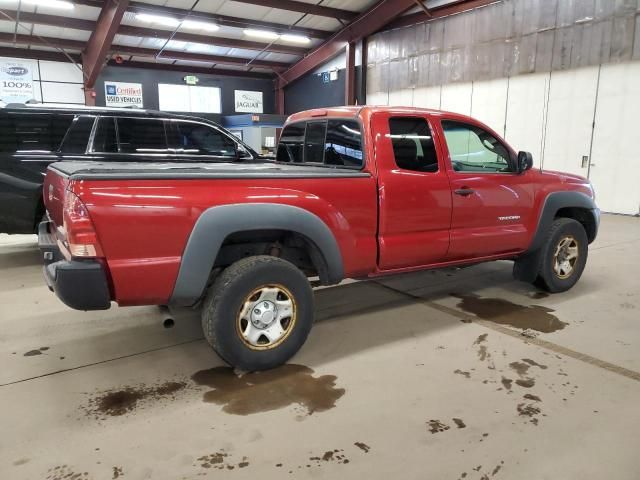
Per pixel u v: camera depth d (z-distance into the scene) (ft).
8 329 11.30
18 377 8.88
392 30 47.32
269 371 9.13
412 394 8.29
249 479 6.12
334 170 10.27
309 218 8.97
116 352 10.05
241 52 57.82
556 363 9.49
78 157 17.02
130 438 7.00
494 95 38.11
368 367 9.32
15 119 16.08
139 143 18.34
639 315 12.31
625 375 8.98
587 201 14.26
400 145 10.52
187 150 19.42
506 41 36.68
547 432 7.15
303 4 46.11
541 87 34.81
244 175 8.45
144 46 53.36
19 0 39.17
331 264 9.45
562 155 34.19
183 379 8.86
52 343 10.50
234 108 65.31
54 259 9.07
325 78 58.75
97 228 7.29
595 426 7.30
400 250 10.48
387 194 10.12
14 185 15.97
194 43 52.54
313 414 7.66
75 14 43.34
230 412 7.72
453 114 11.67
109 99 56.49
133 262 7.60
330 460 6.51
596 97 31.86
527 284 15.23
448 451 6.70
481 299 13.67
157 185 7.70
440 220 11.10
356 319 12.01
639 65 29.58
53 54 51.70
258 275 8.68
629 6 29.60
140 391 8.39
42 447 6.76
